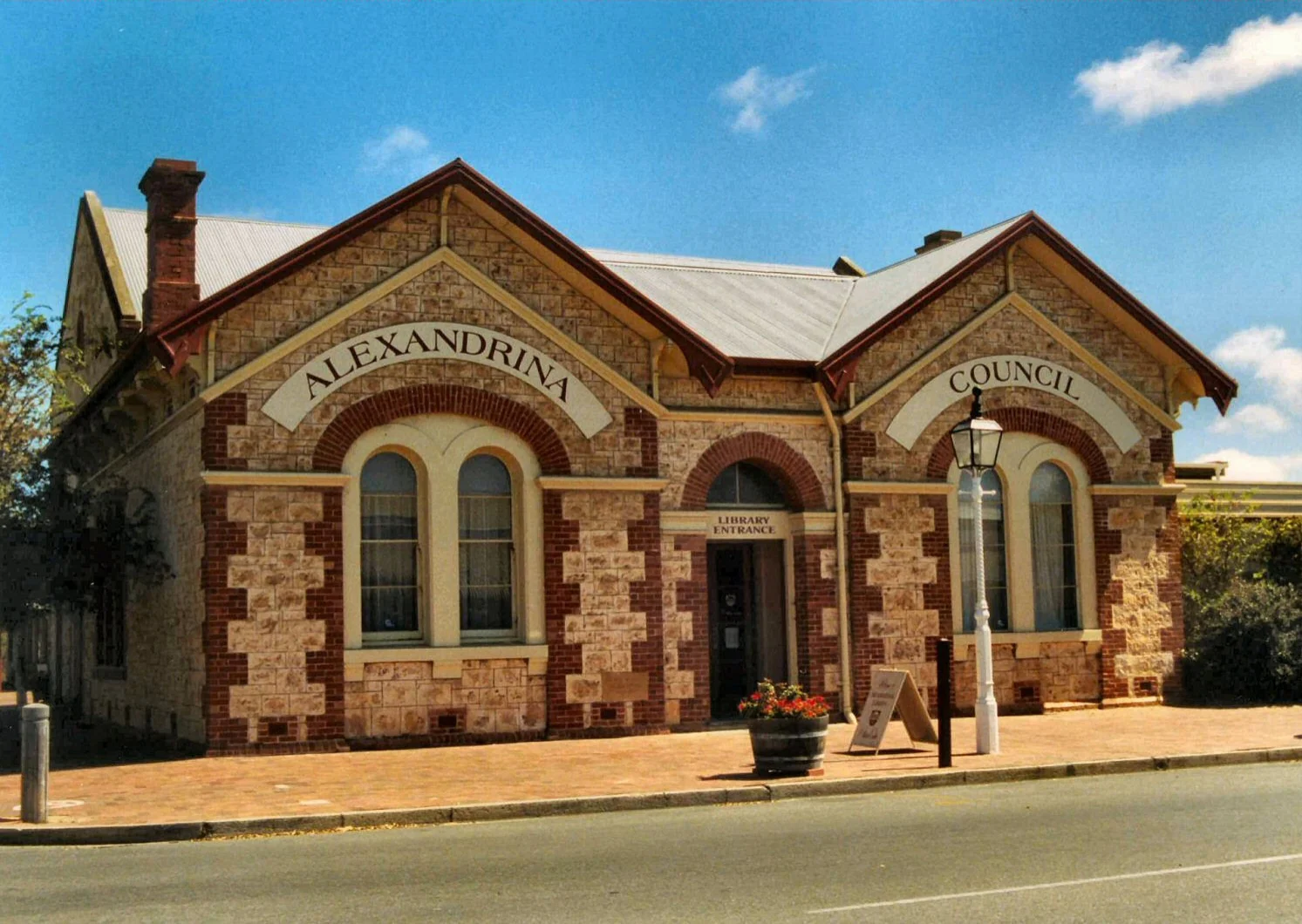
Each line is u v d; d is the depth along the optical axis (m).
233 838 12.07
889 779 14.73
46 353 21.94
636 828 12.17
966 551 21.83
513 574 19.03
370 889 9.46
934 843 10.99
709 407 20.30
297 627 17.59
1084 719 20.78
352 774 15.47
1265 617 22.81
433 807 12.91
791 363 20.53
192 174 19.89
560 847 11.12
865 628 20.81
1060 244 22.05
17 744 20.66
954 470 21.62
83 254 25.75
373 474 18.50
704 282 24.53
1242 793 13.66
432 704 18.23
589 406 19.33
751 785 14.20
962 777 15.12
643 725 19.23
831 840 11.23
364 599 18.34
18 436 21.67
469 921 8.43
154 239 19.73
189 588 18.34
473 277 18.78
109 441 23.89
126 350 20.22
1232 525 27.48
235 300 17.28
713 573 21.16
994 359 21.98
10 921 8.55
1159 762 16.05
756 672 21.19
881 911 8.55
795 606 20.88
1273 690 22.53
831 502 20.91
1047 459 22.30
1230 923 8.16
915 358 21.50
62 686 29.00
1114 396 22.80
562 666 18.89
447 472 18.59
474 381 18.72
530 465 19.02
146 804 13.34
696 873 9.86
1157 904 8.66
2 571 20.39
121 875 10.14
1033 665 21.89
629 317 19.64
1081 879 9.43
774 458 20.67
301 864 10.53
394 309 18.41
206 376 17.48
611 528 19.30
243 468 17.52
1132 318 22.73
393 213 18.19
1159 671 22.73
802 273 27.42
